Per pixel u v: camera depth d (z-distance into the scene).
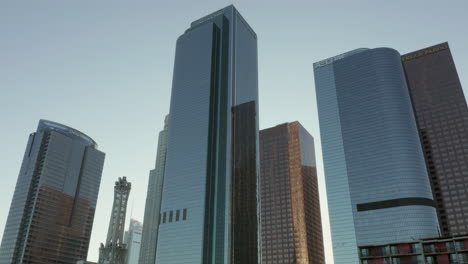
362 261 130.00
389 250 126.88
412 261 122.56
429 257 121.38
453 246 118.94
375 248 130.12
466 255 115.56
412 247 124.50
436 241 122.12
